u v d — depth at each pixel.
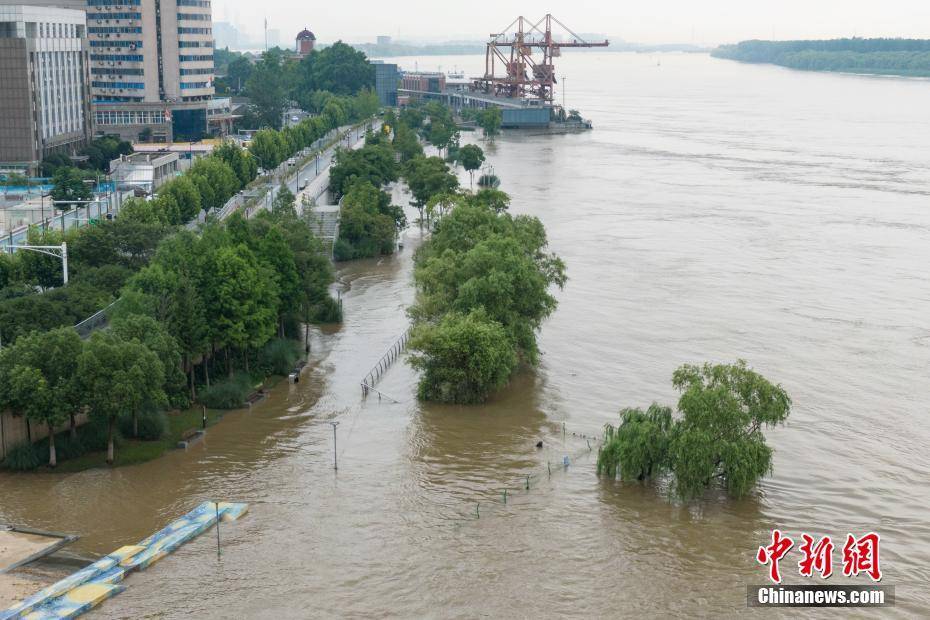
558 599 81.19
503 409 123.00
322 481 102.12
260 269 133.50
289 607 79.56
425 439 113.50
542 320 157.12
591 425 117.69
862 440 113.19
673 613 79.38
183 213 194.75
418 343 124.50
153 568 84.75
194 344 120.12
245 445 110.88
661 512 96.00
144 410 111.12
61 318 117.44
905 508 97.50
